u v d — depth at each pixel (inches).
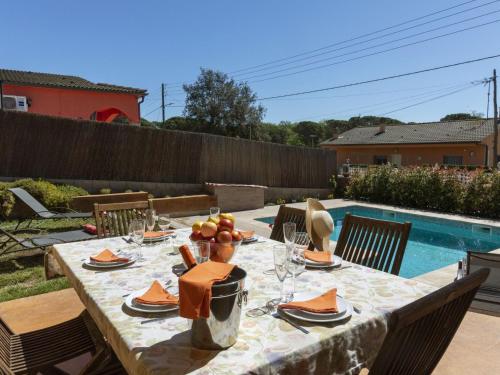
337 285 78.9
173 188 406.6
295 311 63.2
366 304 68.4
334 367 57.0
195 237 87.4
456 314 54.4
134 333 57.0
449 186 433.1
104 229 141.3
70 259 98.1
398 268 103.9
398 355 47.9
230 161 447.8
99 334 84.8
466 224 375.9
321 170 540.7
